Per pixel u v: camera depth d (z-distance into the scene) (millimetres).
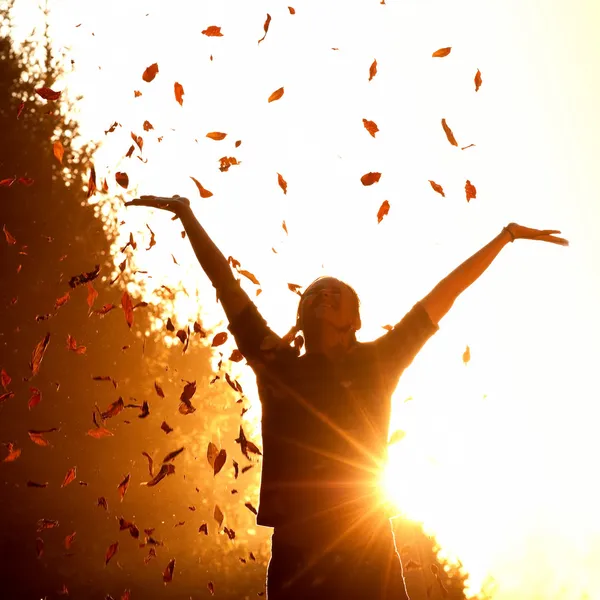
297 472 3242
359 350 3395
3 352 21547
